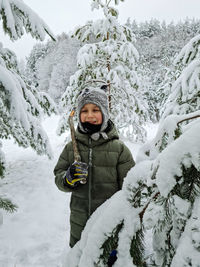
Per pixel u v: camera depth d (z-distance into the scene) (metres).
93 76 5.63
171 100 2.12
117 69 5.40
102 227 0.67
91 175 1.17
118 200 0.69
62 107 6.68
